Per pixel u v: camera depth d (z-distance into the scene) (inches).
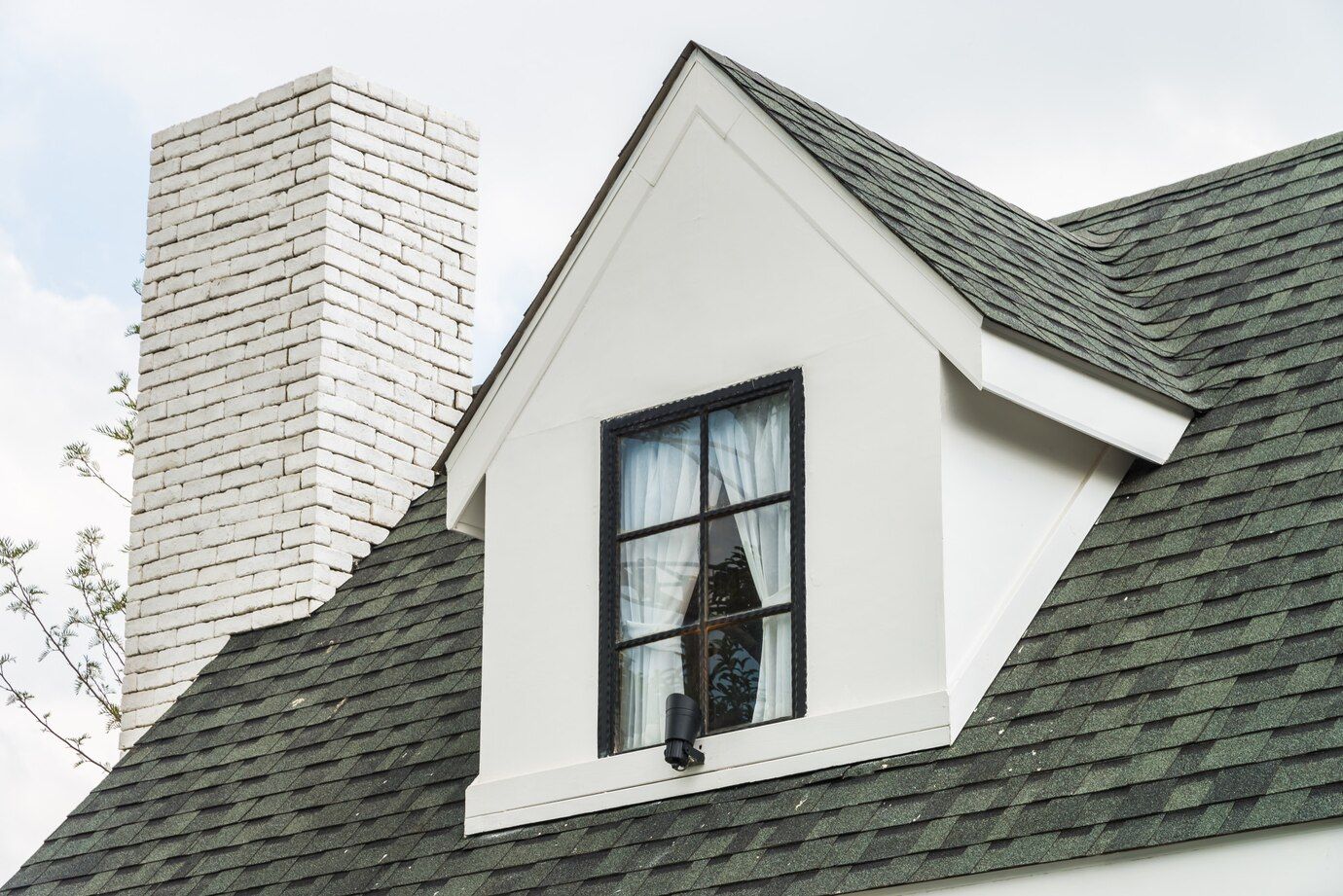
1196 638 422.9
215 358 738.8
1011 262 512.4
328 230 724.7
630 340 519.5
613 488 511.2
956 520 456.8
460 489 543.5
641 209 525.7
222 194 757.9
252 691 661.3
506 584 524.7
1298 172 577.3
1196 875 374.6
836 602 463.2
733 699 476.4
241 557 707.4
